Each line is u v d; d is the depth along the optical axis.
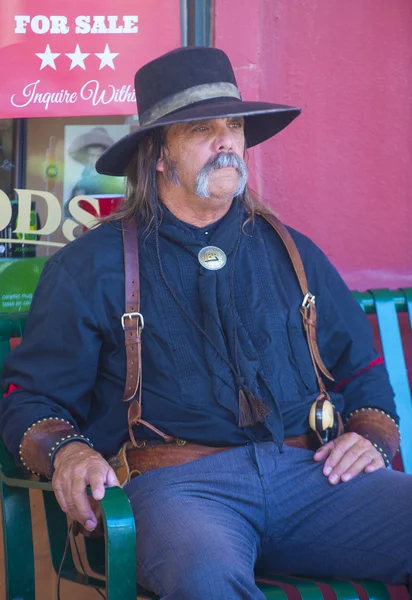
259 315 4.27
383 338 5.25
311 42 5.67
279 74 5.66
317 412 4.26
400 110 5.82
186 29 5.45
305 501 4.09
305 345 4.38
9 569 4.13
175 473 4.04
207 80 4.35
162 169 4.41
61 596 5.19
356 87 5.77
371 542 4.01
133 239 4.29
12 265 5.39
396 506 3.99
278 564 4.22
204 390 4.08
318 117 5.74
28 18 5.29
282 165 5.74
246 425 4.06
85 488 3.62
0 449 4.26
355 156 5.81
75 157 5.43
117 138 5.46
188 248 4.29
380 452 4.25
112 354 4.20
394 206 5.88
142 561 3.70
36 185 5.41
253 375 4.11
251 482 4.04
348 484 4.12
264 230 4.60
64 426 3.96
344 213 5.84
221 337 4.12
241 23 5.53
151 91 4.41
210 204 4.34
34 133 5.37
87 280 4.17
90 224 5.48
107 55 5.39
